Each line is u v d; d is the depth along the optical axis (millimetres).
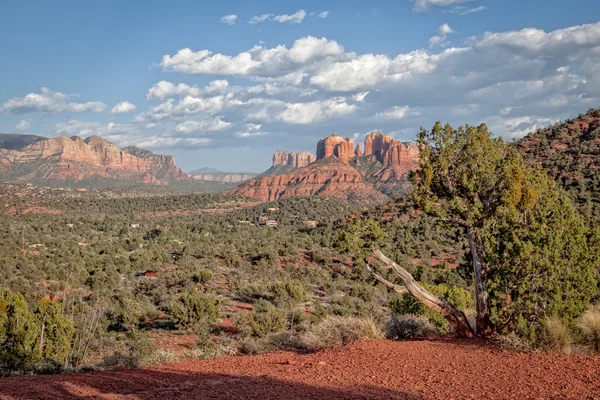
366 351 9727
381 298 42812
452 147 12516
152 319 36750
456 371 7824
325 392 6586
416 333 12602
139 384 7199
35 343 20016
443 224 12781
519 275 10453
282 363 9117
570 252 10125
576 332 9344
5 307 20672
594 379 6879
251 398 6180
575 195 45625
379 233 12516
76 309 34906
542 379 7047
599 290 11734
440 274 47125
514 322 10281
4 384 7016
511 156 12469
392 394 6488
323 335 11336
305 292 44125
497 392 6469
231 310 38719
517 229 11555
